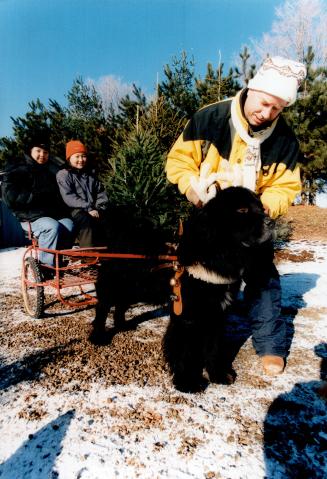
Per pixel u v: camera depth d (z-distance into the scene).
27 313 3.88
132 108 10.23
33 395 2.29
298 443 1.90
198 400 2.27
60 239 3.68
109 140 10.37
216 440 1.91
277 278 2.62
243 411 2.16
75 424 2.01
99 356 2.84
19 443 1.88
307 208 13.38
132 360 2.78
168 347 2.41
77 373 2.57
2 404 2.21
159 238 3.04
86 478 1.66
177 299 2.29
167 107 8.43
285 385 2.46
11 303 4.27
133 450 1.82
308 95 12.80
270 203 2.47
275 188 2.57
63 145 10.39
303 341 3.16
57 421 2.04
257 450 1.84
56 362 2.73
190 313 2.26
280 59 2.16
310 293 4.61
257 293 2.58
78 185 4.40
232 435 1.95
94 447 1.84
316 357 2.86
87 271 3.81
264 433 1.97
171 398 2.28
